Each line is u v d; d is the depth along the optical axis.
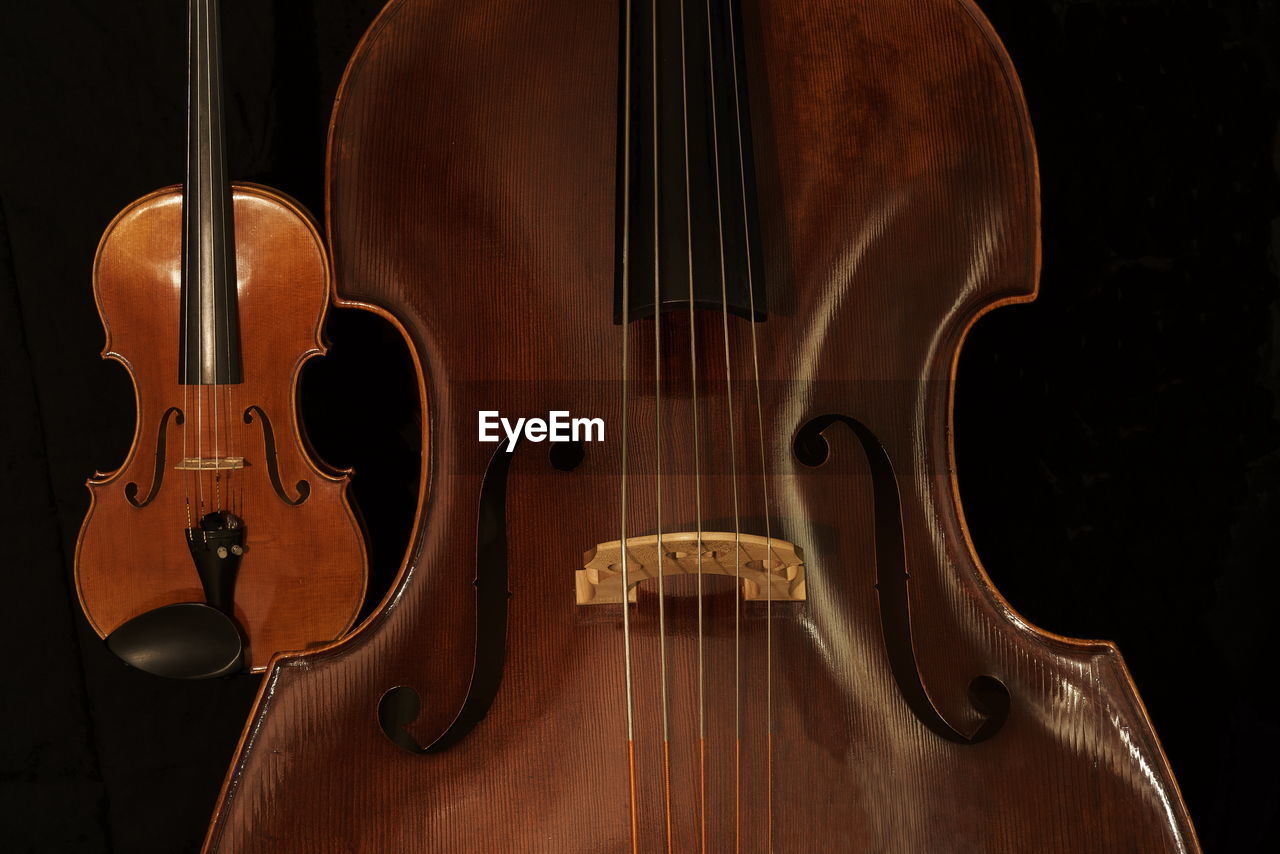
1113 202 1.58
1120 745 1.26
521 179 1.34
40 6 1.50
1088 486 1.61
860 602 1.30
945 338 1.34
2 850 1.56
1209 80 1.57
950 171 1.35
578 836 1.26
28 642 1.55
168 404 1.45
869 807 1.26
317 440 1.58
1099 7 1.56
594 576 1.26
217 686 1.59
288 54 1.54
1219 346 1.60
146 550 1.45
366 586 1.47
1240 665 1.62
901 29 1.36
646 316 1.30
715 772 1.26
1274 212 1.58
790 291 1.33
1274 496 1.61
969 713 1.28
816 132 1.35
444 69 1.34
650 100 1.32
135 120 1.53
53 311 1.54
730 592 1.28
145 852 1.59
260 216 1.44
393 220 1.33
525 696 1.28
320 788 1.26
